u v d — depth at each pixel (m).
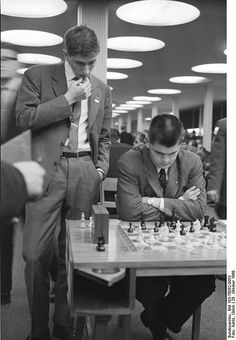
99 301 1.51
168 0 3.69
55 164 2.04
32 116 1.95
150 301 1.98
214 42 4.59
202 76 6.64
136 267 1.42
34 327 2.05
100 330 1.47
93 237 1.66
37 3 3.58
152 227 1.97
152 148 2.00
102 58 3.69
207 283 1.94
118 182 2.16
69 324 2.17
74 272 1.48
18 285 2.64
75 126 2.10
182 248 1.60
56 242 2.14
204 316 2.55
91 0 3.61
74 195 2.11
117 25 4.11
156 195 2.14
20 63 1.87
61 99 1.98
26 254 2.03
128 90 8.13
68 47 1.94
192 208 2.10
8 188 1.05
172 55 5.33
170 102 9.62
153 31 4.29
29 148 1.20
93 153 2.21
